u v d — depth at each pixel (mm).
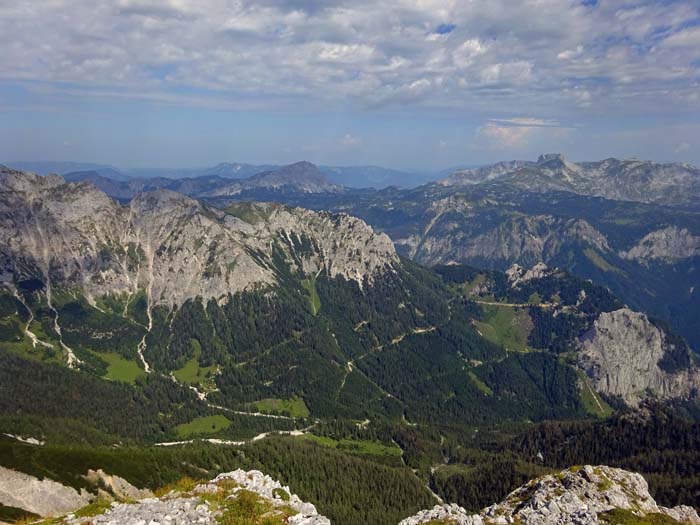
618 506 114625
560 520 93875
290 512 71312
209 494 75750
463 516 90875
